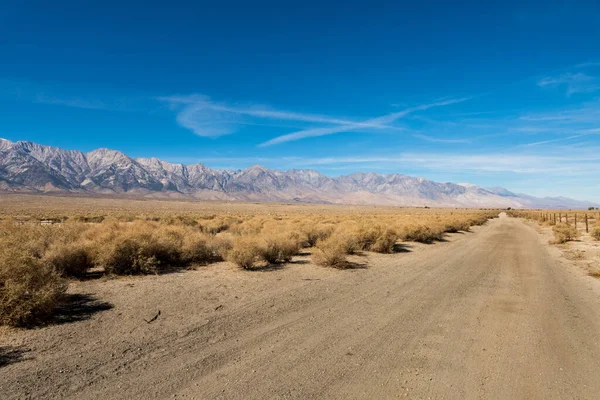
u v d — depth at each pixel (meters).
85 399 4.20
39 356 5.33
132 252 11.51
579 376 4.92
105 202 170.38
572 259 16.42
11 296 6.52
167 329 6.60
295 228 21.25
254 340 6.12
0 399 4.14
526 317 7.56
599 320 7.41
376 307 8.20
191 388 4.48
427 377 4.84
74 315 7.27
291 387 4.53
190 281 10.51
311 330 6.65
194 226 26.02
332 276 11.55
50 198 186.00
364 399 4.28
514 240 25.42
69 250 10.70
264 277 11.23
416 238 22.91
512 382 4.73
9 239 9.31
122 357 5.36
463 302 8.72
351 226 22.19
